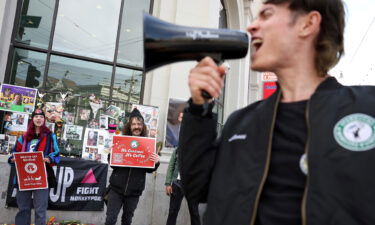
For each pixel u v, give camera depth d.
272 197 0.85
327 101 0.85
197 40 0.89
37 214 4.23
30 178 4.20
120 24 6.84
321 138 0.79
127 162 4.24
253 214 0.84
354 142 0.74
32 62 6.06
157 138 6.35
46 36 6.22
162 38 0.86
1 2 5.68
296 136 0.88
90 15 6.65
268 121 0.93
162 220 5.97
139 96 6.70
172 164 4.95
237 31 0.94
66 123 5.77
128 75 6.74
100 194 5.52
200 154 1.01
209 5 7.32
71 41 6.41
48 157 4.35
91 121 5.95
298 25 0.99
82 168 5.44
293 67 0.99
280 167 0.87
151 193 5.96
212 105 1.03
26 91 5.51
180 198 4.93
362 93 0.82
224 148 1.02
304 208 0.75
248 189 0.87
